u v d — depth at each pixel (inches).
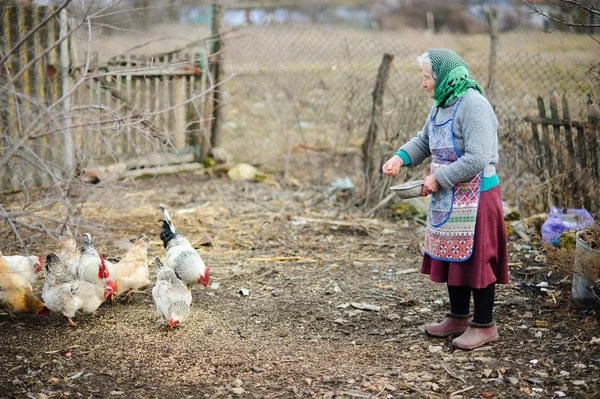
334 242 257.8
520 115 272.5
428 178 154.0
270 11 594.6
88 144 268.8
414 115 288.7
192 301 198.7
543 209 262.8
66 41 286.5
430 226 161.8
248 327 179.8
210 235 261.7
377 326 180.4
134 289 194.1
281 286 212.8
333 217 285.6
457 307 169.5
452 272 157.6
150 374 151.6
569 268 187.8
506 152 273.4
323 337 173.2
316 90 361.1
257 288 210.8
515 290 201.8
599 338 163.6
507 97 305.4
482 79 315.0
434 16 759.1
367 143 300.4
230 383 147.4
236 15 490.3
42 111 158.9
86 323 179.6
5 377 147.0
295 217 284.0
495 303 191.2
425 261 166.4
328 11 786.8
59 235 157.9
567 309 183.8
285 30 441.7
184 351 163.6
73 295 172.1
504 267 160.2
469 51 564.1
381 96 297.1
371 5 794.2
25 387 143.5
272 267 230.1
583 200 247.0
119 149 313.4
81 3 175.8
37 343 165.6
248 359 159.5
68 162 235.1
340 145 336.5
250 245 252.8
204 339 171.2
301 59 391.5
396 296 202.7
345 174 335.3
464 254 154.9
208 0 405.7
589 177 243.8
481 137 147.6
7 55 153.9
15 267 187.2
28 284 176.1
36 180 261.6
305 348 166.2
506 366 151.9
